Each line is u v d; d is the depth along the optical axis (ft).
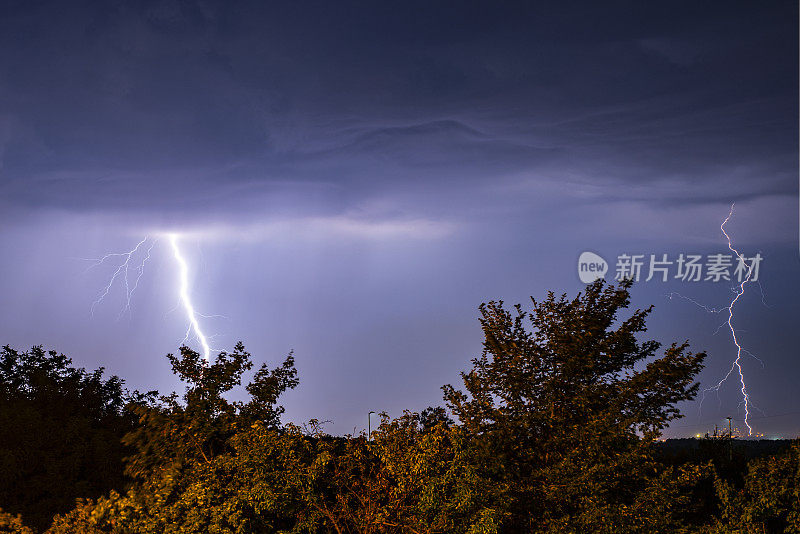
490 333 46.37
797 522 40.24
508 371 44.78
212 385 40.60
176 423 39.27
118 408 61.00
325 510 36.70
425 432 38.27
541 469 41.14
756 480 41.88
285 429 38.09
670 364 43.98
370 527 36.45
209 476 36.55
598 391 44.24
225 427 39.63
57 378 59.98
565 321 45.34
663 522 40.09
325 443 38.40
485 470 40.34
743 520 40.86
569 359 43.86
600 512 38.99
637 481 43.32
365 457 38.55
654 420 43.24
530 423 43.04
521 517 41.11
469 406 44.34
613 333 45.88
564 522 39.68
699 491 59.31
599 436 41.24
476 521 35.45
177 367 41.42
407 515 36.78
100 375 62.95
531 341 45.60
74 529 35.81
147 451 39.45
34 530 41.68
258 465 36.27
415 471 35.78
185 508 35.47
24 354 62.39
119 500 36.04
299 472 36.01
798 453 41.78
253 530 36.17
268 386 41.91
